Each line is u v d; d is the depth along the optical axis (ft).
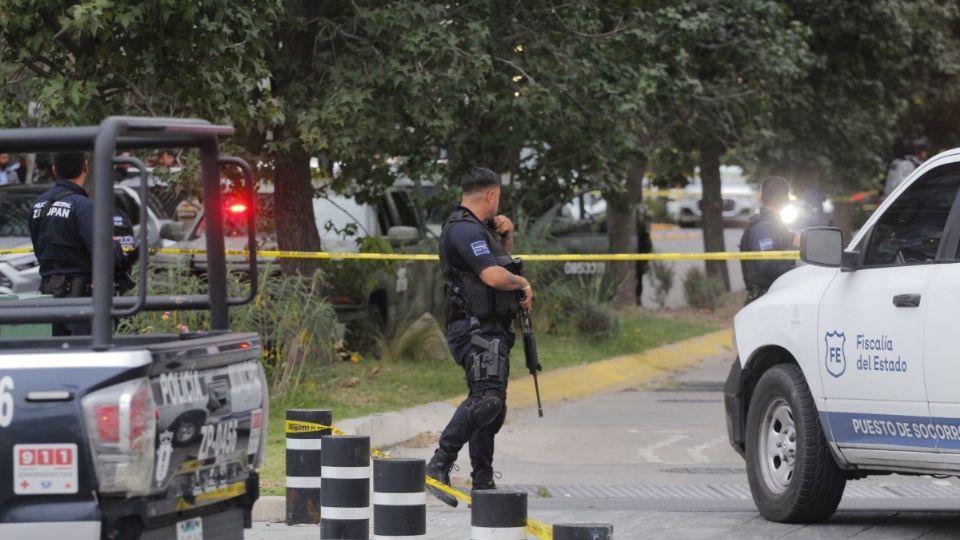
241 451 54.70
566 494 89.04
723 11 174.50
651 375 160.04
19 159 179.83
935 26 233.55
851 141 216.13
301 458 75.92
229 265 120.16
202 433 51.21
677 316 204.13
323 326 120.26
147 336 57.11
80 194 85.20
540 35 135.03
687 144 199.11
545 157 151.53
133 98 108.78
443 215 165.68
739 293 236.84
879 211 73.51
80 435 46.32
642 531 74.95
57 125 102.42
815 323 74.69
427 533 76.13
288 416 76.28
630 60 145.79
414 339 143.43
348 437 66.74
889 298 70.28
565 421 125.39
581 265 182.91
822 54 210.18
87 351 47.34
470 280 78.74
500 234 81.87
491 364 77.92
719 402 138.62
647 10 150.82
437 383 129.90
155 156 138.00
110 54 103.65
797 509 75.41
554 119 138.92
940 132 275.39
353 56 121.80
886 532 73.92
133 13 97.45
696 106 180.55
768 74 178.81
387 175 147.02
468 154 149.18
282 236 135.44
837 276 74.49
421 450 106.11
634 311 200.64
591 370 151.43
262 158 127.65
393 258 122.93
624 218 203.21
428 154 148.25
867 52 215.10
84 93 100.53
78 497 46.50
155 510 48.55
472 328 78.59
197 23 103.55
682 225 439.63
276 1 109.50
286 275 132.67
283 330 116.67
